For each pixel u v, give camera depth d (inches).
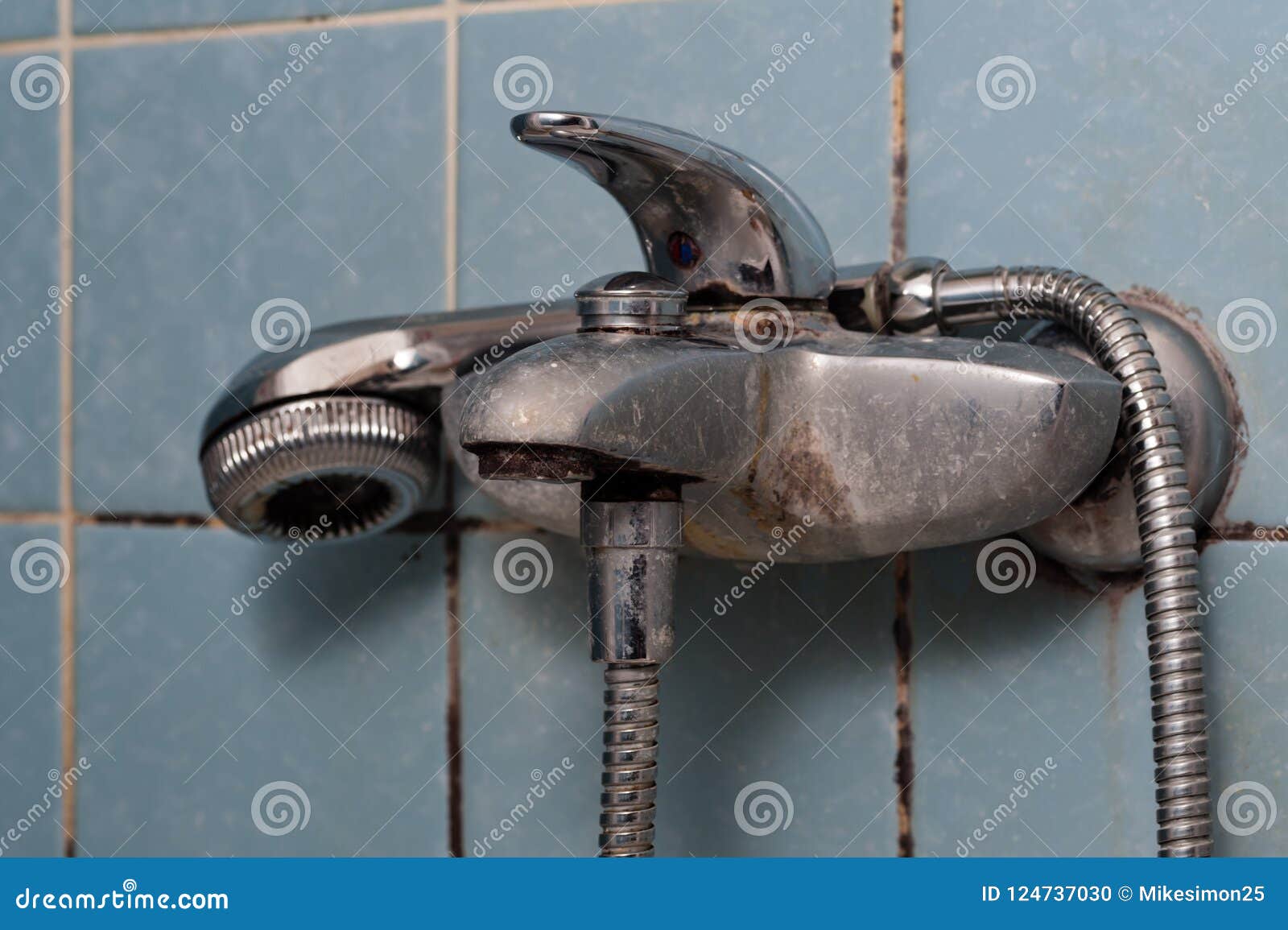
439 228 22.5
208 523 23.4
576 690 21.8
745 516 17.6
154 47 23.8
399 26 22.6
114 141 24.0
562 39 21.9
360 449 18.9
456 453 19.5
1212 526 19.3
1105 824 19.5
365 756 22.6
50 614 24.0
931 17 20.4
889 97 20.6
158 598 23.6
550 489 18.4
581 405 14.4
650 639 16.5
